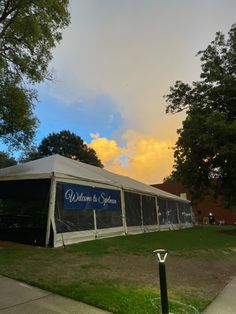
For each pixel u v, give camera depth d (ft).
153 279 29.71
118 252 41.96
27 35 47.96
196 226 122.62
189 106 96.02
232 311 22.88
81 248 42.75
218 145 82.64
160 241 56.34
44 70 51.98
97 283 26.43
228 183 92.68
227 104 92.94
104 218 56.85
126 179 82.38
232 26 95.04
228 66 95.91
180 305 22.93
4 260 33.01
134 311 20.88
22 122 49.24
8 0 46.47
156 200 85.61
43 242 43.39
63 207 46.42
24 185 47.80
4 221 47.57
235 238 70.74
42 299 22.45
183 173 93.15
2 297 22.50
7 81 48.98
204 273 34.86
